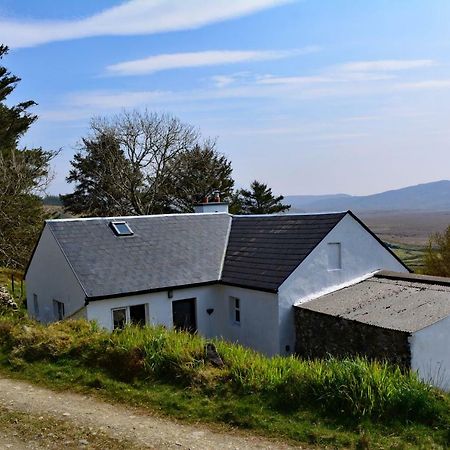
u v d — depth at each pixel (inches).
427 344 490.0
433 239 1261.1
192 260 726.5
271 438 302.7
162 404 347.3
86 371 406.0
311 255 645.9
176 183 1738.4
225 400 348.2
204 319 704.4
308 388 348.2
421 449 290.5
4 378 401.1
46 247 722.8
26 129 1499.8
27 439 290.0
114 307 622.8
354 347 542.6
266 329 639.1
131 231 738.2
